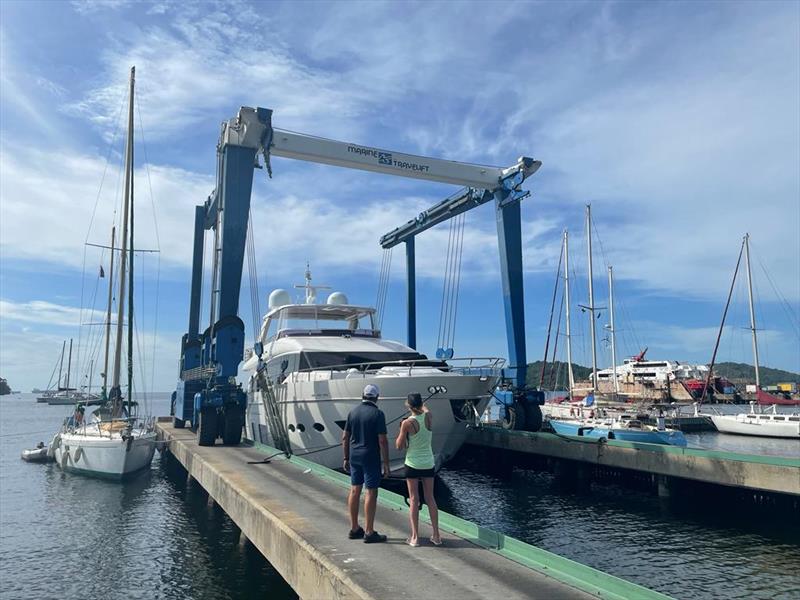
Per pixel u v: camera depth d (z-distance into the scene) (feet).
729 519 43.34
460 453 73.41
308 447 42.34
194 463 44.34
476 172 68.69
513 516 45.11
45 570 34.19
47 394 356.38
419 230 84.43
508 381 66.33
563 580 16.16
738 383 280.10
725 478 42.27
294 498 27.48
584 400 112.37
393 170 64.80
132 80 76.33
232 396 53.21
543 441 58.65
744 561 33.45
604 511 46.52
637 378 265.95
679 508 46.93
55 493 56.34
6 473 67.62
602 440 52.37
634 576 31.17
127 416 65.82
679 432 76.18
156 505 51.42
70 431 69.92
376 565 17.34
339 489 29.89
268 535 23.77
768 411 165.27
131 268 64.44
